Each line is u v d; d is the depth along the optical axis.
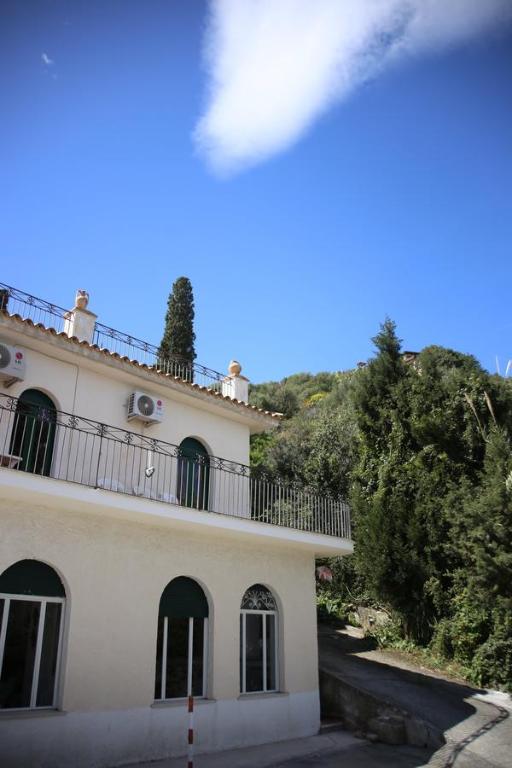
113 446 12.14
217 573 12.21
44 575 9.72
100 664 9.79
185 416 13.92
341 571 21.62
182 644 11.38
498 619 15.68
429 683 15.05
